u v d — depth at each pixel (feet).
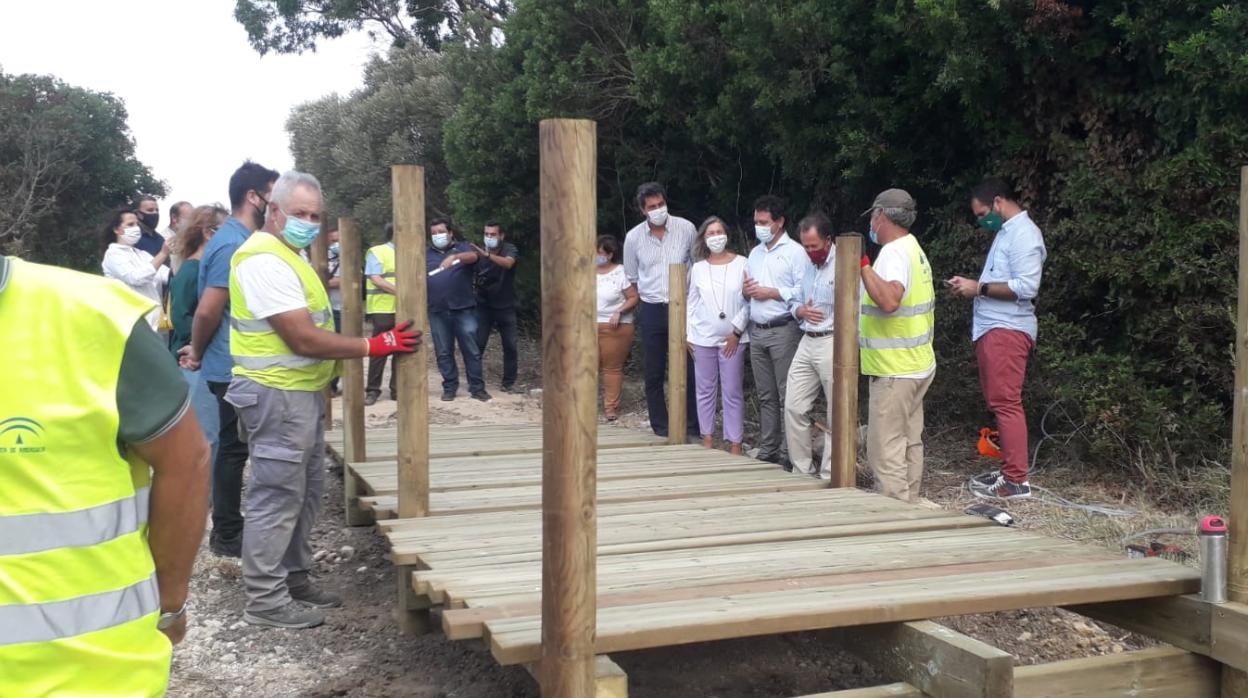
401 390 15.98
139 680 5.72
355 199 71.05
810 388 22.15
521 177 47.78
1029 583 12.11
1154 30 23.34
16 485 5.27
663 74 36.14
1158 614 12.55
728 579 12.34
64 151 103.81
